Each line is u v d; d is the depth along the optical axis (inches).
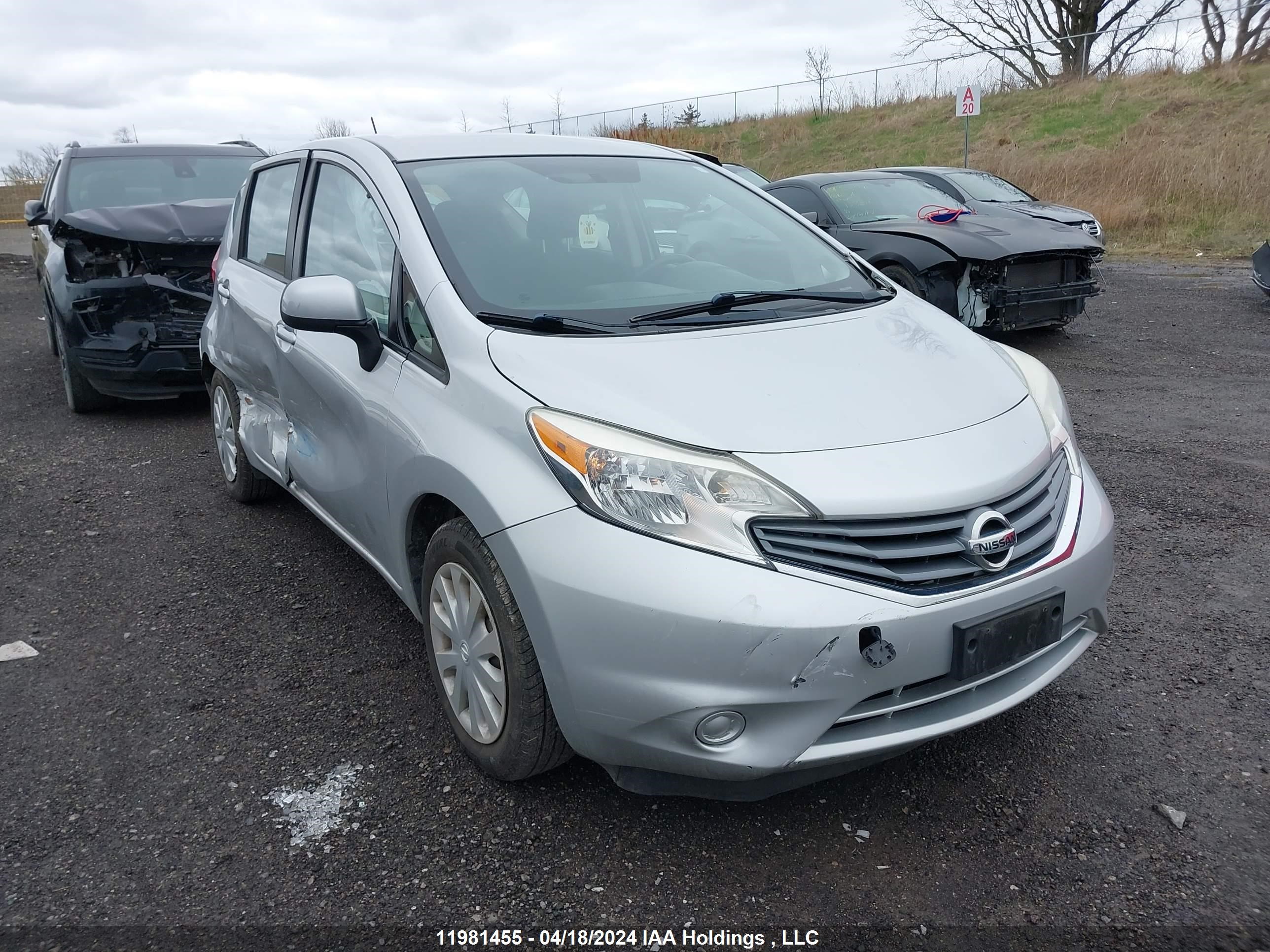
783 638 84.5
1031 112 921.5
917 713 93.2
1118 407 255.8
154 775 111.0
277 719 121.8
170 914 89.9
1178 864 93.7
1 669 135.3
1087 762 110.0
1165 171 653.3
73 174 306.3
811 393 100.0
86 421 271.7
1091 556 101.1
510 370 102.6
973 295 311.1
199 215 256.1
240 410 184.1
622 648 87.5
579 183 139.9
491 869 95.1
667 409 94.7
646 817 102.4
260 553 175.0
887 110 1096.8
